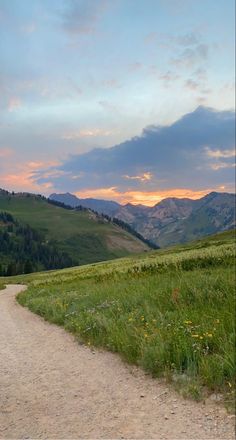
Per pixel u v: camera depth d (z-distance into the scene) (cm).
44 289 3077
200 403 592
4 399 701
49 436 535
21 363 962
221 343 731
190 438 491
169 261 2855
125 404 628
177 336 814
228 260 2411
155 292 1395
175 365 730
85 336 1165
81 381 773
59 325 1529
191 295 1265
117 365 855
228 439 479
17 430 563
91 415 597
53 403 664
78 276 4356
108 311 1323
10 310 2320
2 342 1270
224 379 634
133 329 976
